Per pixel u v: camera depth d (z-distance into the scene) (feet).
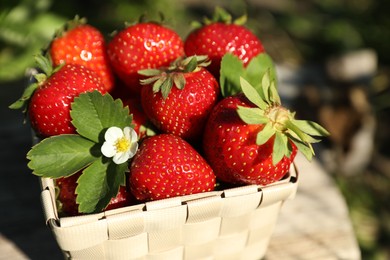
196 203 0.90
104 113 0.97
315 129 0.92
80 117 0.96
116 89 1.16
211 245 1.00
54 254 1.14
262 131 0.89
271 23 2.82
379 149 2.28
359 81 2.14
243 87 0.92
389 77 2.51
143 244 0.94
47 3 2.11
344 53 2.59
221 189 1.00
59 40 1.10
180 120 0.99
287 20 2.85
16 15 2.04
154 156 0.93
